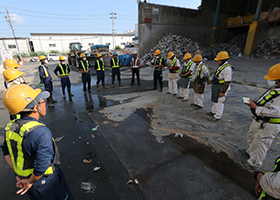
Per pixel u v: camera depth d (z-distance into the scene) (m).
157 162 2.48
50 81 5.07
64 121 4.02
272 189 1.04
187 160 2.51
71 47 16.34
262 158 2.13
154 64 6.32
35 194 1.20
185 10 16.45
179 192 1.96
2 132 3.66
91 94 6.34
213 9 17.84
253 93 5.70
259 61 12.16
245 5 19.31
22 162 1.12
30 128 1.09
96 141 3.11
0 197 1.99
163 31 16.19
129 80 8.82
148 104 5.00
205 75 4.11
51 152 1.14
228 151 2.68
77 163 2.52
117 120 3.96
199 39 18.19
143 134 3.31
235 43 18.44
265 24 15.09
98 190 2.02
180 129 3.44
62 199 1.33
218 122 3.68
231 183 2.06
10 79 3.09
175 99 5.36
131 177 2.21
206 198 1.87
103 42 45.50
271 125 1.94
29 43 39.81
